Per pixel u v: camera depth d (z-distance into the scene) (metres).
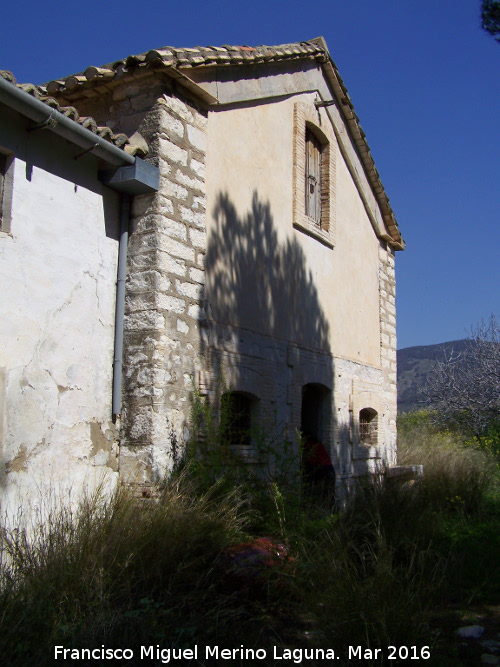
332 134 11.48
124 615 4.70
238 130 8.72
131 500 6.25
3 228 5.84
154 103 7.27
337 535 6.36
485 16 8.02
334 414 10.67
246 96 8.80
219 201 8.19
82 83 7.48
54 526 5.60
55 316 6.26
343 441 10.87
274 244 9.38
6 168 5.95
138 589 5.20
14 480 5.72
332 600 4.95
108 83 7.45
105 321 6.88
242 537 6.39
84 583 4.93
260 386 8.66
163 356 6.91
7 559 5.38
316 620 5.18
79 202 6.65
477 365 22.67
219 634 4.88
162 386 6.86
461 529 8.79
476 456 13.92
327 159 11.28
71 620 4.66
